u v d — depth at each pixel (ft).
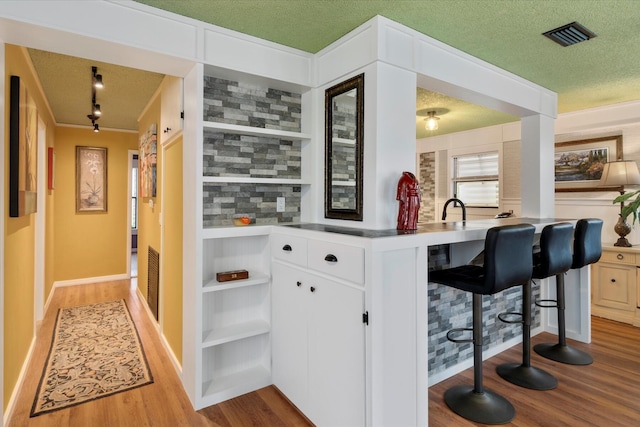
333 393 6.36
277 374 8.21
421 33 7.81
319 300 6.68
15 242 7.84
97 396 7.98
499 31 7.74
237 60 7.77
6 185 7.13
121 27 6.41
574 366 9.32
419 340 6.31
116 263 18.72
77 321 12.71
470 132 17.83
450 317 8.82
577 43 8.33
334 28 7.62
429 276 7.71
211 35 7.44
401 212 7.11
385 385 5.77
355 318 5.82
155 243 12.25
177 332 9.16
